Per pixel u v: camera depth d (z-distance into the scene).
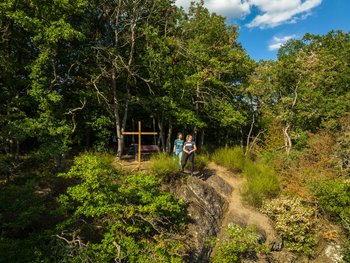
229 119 15.23
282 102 17.20
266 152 16.23
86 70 12.57
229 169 13.36
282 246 9.79
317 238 10.14
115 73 12.79
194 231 8.51
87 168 6.93
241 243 8.38
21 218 6.01
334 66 17.86
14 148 9.99
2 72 9.41
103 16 12.79
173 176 10.23
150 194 7.22
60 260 5.46
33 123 9.61
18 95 10.39
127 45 13.77
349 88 17.42
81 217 7.38
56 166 10.22
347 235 10.16
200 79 13.79
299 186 11.74
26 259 5.21
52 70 11.12
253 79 17.41
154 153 12.73
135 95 15.38
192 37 15.72
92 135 15.78
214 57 15.66
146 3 12.70
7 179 8.44
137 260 6.16
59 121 10.44
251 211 10.73
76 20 12.30
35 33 10.24
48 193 8.09
